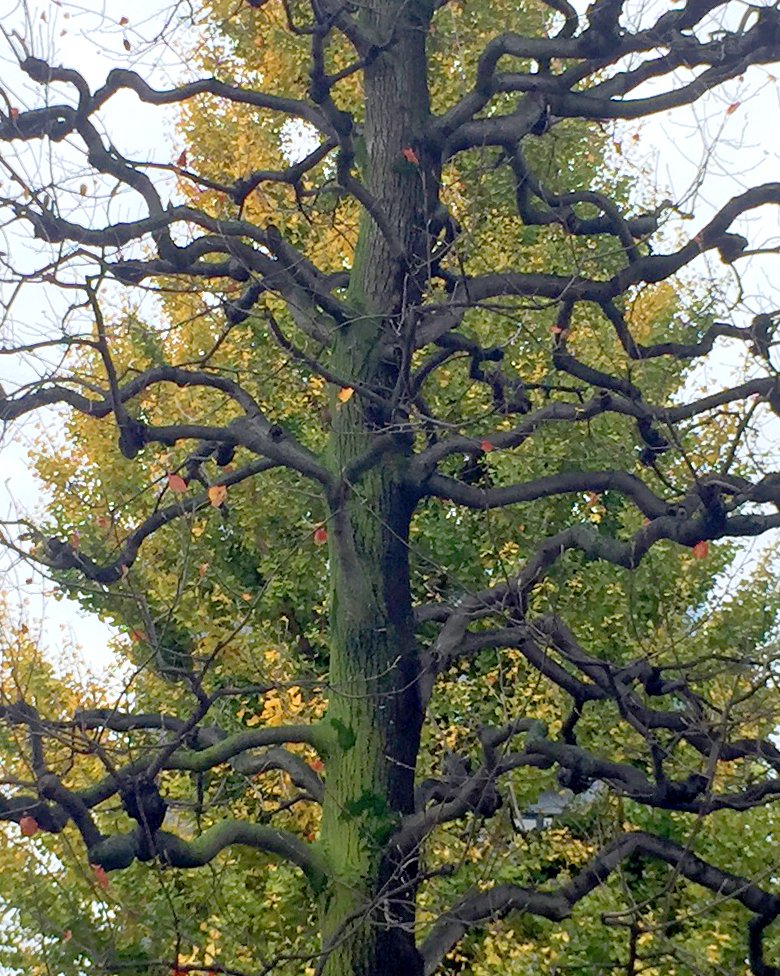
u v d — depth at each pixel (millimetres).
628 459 12328
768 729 9250
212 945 10523
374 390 7824
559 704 12406
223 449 8805
